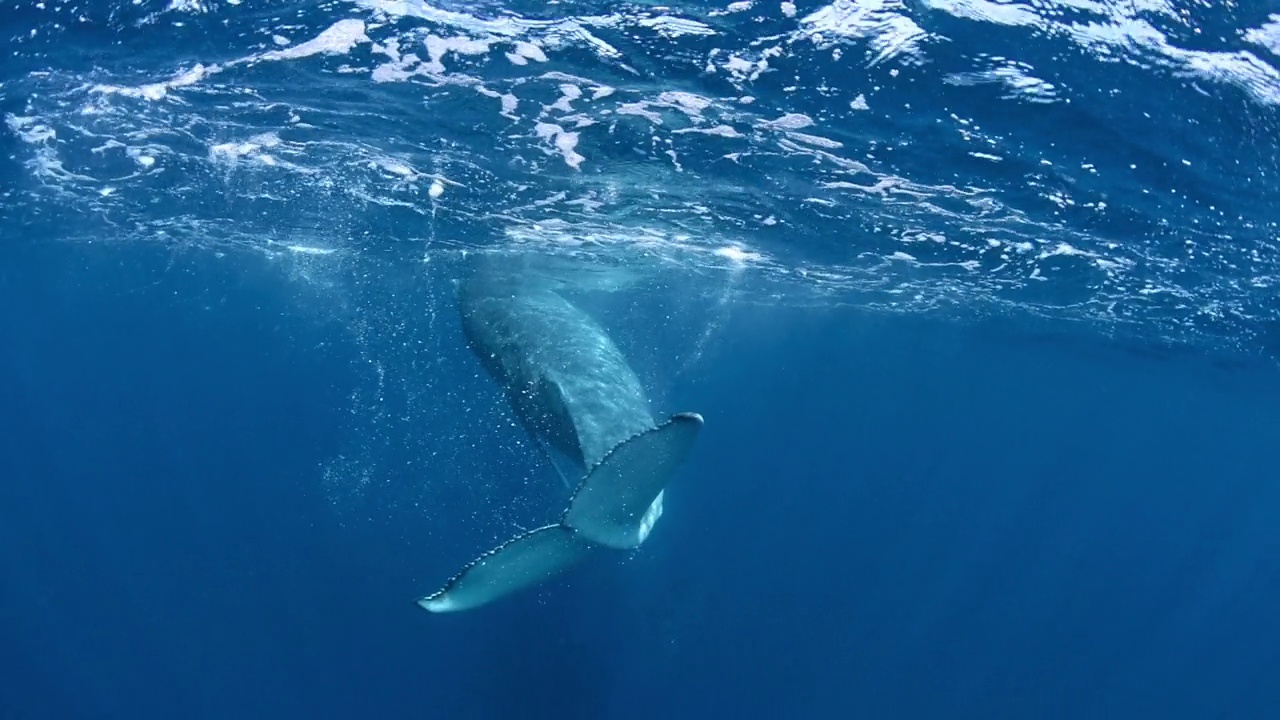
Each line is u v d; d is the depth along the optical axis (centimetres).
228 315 3231
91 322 3738
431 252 1898
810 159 1303
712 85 1059
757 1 871
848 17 894
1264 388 3066
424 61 1055
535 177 1477
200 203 1873
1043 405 4650
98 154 1573
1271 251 1495
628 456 807
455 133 1305
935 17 888
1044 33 903
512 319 1302
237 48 1049
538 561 843
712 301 2366
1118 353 2908
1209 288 1817
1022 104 1047
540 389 1123
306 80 1137
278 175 1606
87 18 999
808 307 2595
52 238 2445
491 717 1727
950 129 1137
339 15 952
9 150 1588
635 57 1000
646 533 920
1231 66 928
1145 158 1167
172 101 1249
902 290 2253
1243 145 1088
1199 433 4662
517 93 1128
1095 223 1468
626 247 1853
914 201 1466
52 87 1217
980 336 2934
